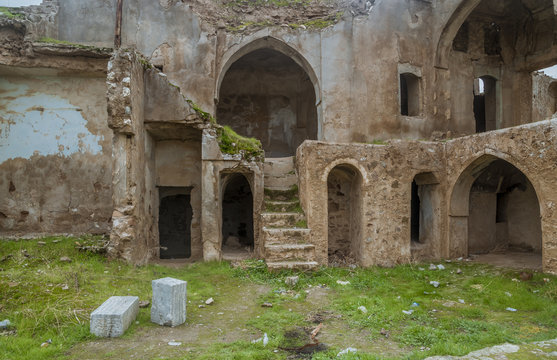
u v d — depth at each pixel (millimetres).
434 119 12641
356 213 9539
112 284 6555
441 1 12430
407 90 13172
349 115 11930
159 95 9195
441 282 7520
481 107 16266
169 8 11484
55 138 10547
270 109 15875
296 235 8305
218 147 9211
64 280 6305
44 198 10398
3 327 4637
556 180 7113
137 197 8359
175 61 11375
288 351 4223
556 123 7113
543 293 6535
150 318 5168
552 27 13055
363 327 5047
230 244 13039
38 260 7742
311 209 8648
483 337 4574
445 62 12828
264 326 5023
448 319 5344
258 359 3941
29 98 10555
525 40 13805
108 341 4457
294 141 15836
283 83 15781
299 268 7727
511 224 10945
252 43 11938
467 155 9047
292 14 12695
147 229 9359
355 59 12062
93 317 4586
